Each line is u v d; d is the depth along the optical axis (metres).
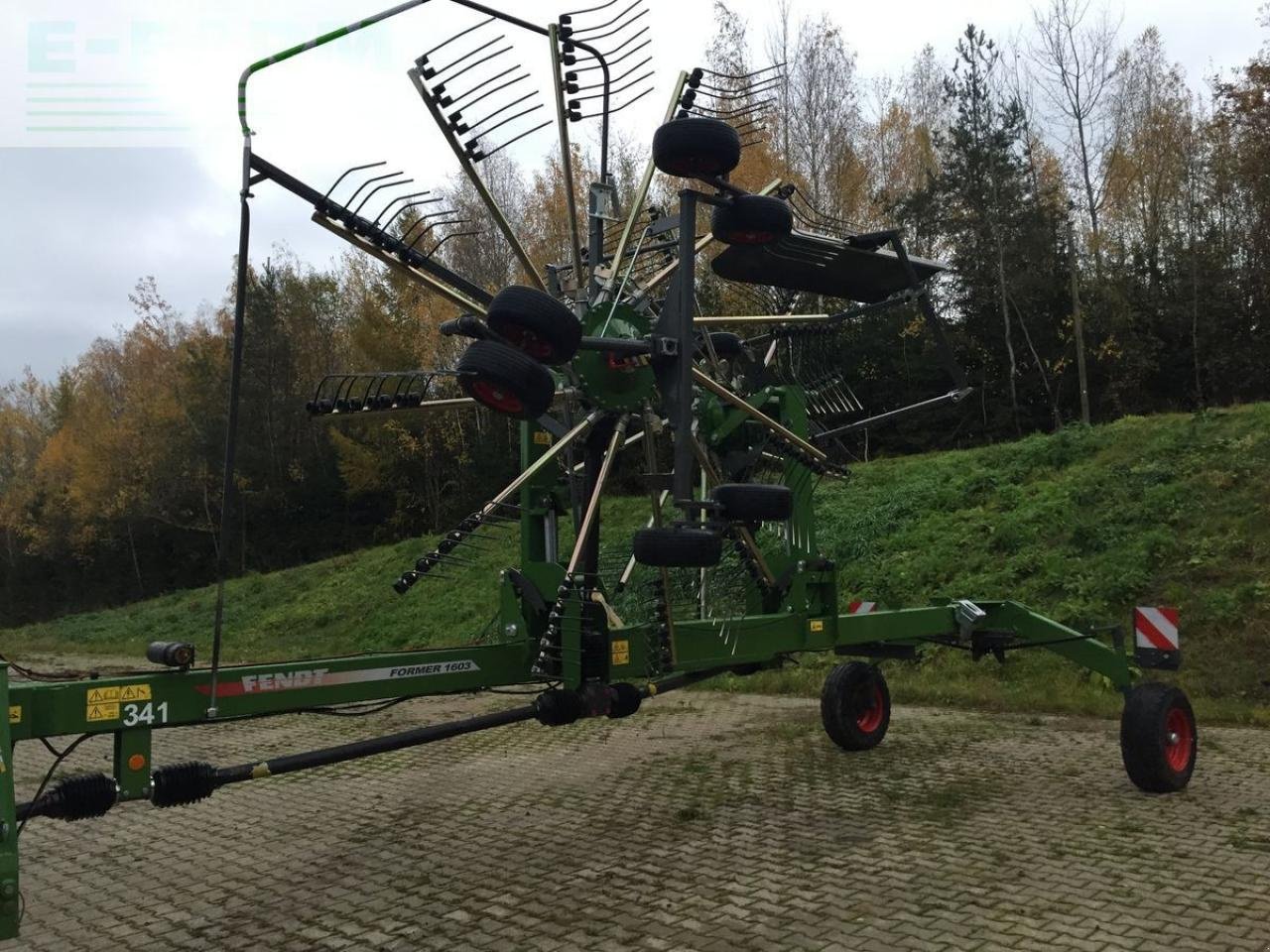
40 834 6.43
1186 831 5.53
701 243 5.74
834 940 4.14
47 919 4.81
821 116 27.84
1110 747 7.82
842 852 5.36
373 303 30.11
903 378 26.52
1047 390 27.03
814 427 7.20
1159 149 32.06
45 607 48.69
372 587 22.64
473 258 15.95
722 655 5.97
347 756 4.52
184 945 4.42
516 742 9.01
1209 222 30.31
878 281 6.77
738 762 7.75
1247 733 8.12
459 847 5.79
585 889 4.93
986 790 6.57
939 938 4.12
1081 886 4.69
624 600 6.15
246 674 4.22
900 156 33.44
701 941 4.19
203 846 6.05
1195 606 10.45
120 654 22.81
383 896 4.96
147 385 43.34
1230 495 12.16
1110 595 11.16
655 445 5.80
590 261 5.86
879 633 7.09
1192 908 4.36
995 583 12.23
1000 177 28.61
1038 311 28.14
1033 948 3.99
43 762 9.47
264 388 36.44
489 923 4.52
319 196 4.53
